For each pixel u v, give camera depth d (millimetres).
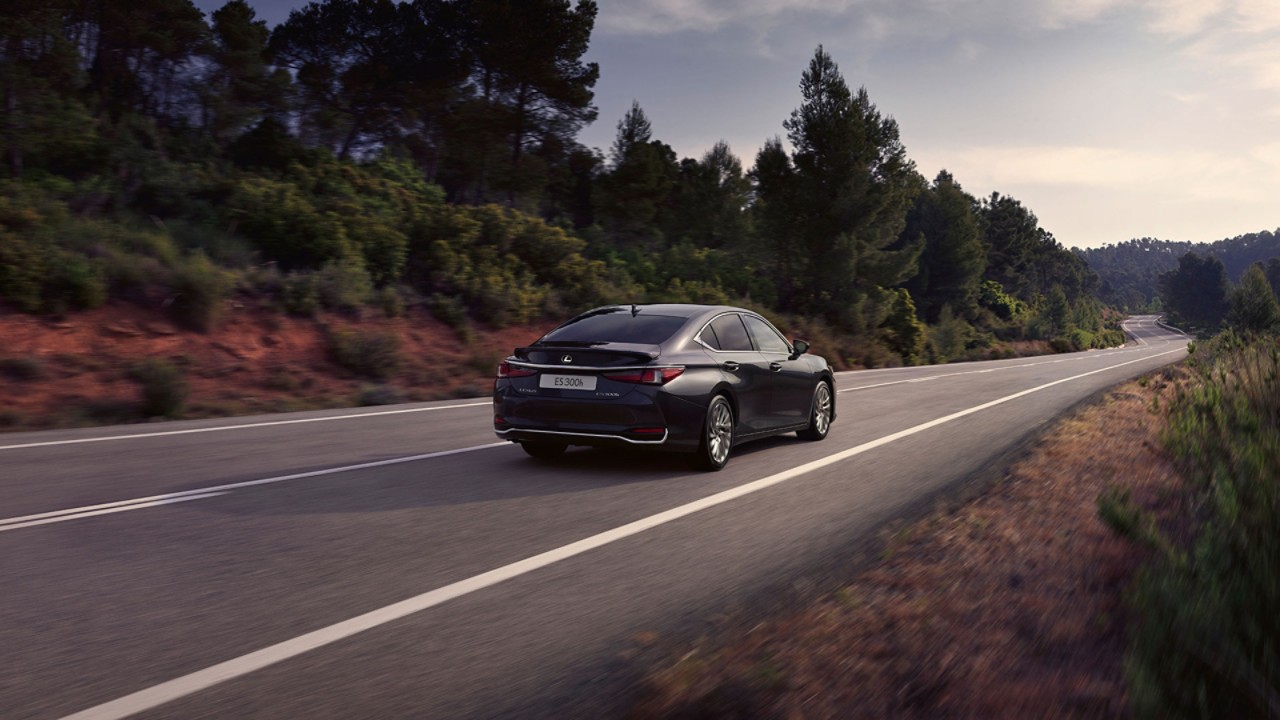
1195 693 2377
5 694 2869
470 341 17750
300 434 9219
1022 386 17234
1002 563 4309
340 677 3066
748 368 7895
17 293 12305
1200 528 4027
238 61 44500
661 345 7152
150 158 25141
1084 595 3705
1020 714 2592
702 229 47750
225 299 14750
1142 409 10883
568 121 42531
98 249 14242
